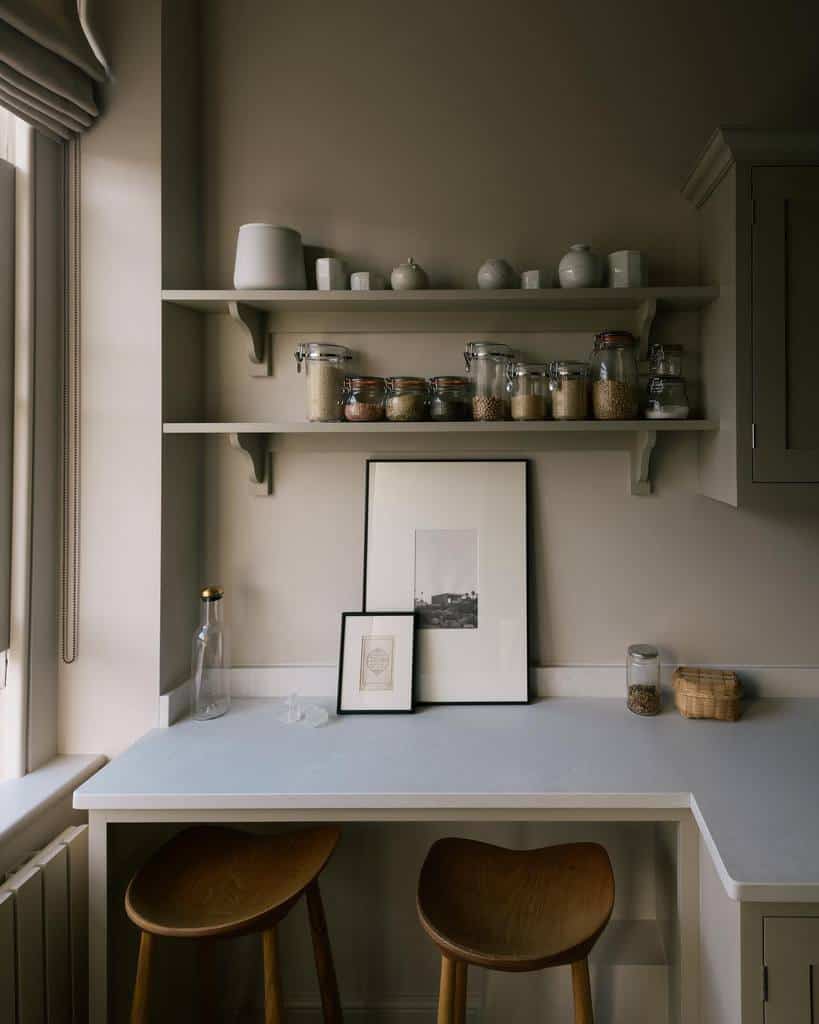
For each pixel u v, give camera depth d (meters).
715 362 1.75
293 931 1.94
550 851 1.57
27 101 1.53
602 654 1.95
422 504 1.93
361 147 1.93
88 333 1.75
